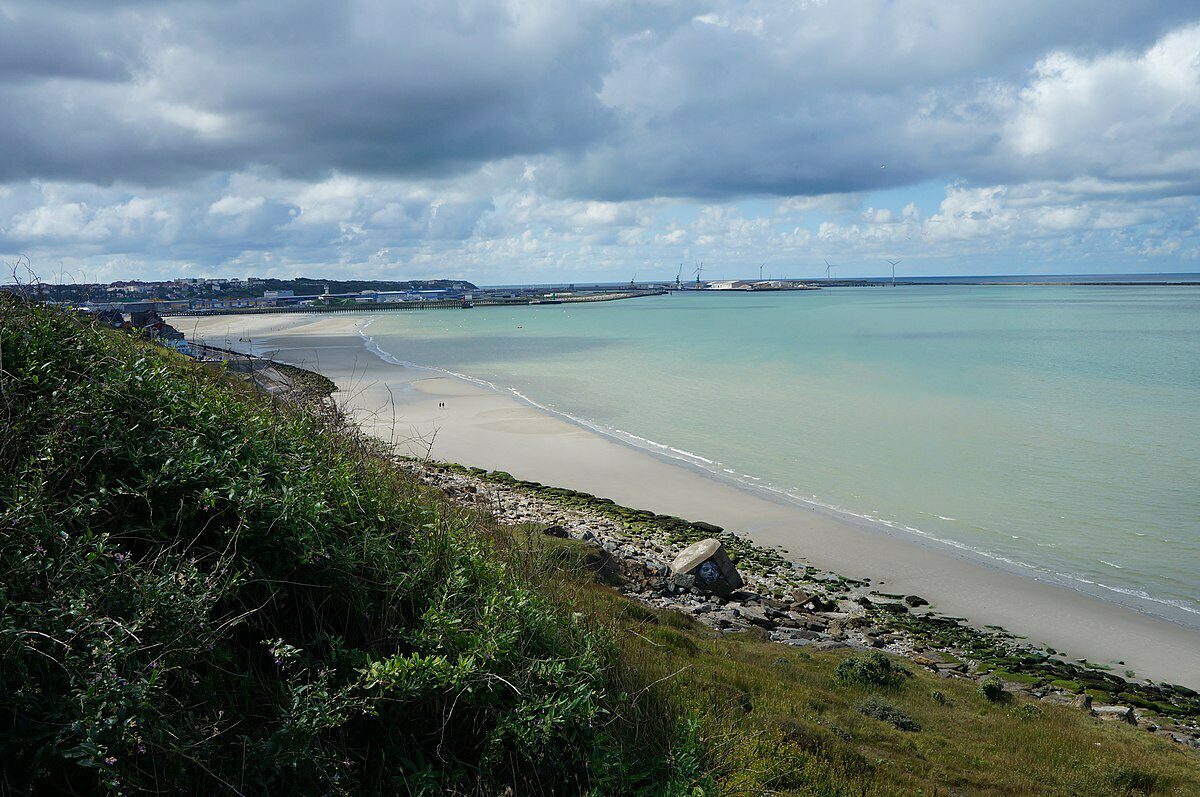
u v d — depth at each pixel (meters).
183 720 4.35
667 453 39.38
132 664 4.24
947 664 17.86
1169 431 41.94
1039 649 19.36
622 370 74.94
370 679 5.21
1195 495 30.73
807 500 31.47
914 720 12.42
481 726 5.56
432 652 5.75
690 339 112.19
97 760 3.71
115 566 4.77
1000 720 13.34
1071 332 113.06
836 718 11.05
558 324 162.75
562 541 19.39
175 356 9.09
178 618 4.56
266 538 5.74
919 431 43.47
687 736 6.38
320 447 8.00
